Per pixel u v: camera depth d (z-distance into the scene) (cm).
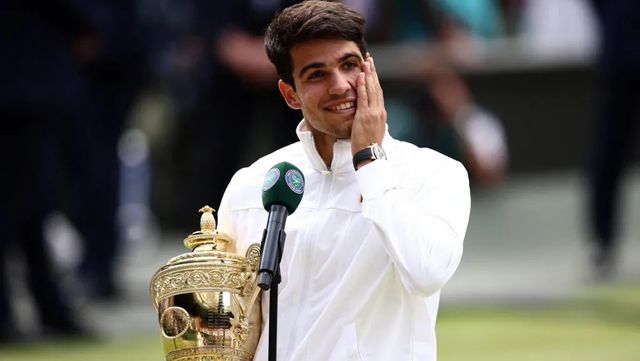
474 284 2488
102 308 2428
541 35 3388
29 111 2078
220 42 2394
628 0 2361
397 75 3145
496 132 3297
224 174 2484
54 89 2086
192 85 2986
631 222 2936
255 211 1046
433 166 1020
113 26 2442
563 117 3438
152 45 2511
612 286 2402
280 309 1017
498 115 3409
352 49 1001
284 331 1013
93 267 2456
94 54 2353
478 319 2202
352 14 1005
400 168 1013
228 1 2392
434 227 992
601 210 2442
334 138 1027
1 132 2086
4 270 2119
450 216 1002
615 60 2381
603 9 2402
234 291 998
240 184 1059
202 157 2506
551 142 3447
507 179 3431
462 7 3206
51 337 2167
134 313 2386
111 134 2477
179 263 996
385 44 3152
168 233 3312
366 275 997
